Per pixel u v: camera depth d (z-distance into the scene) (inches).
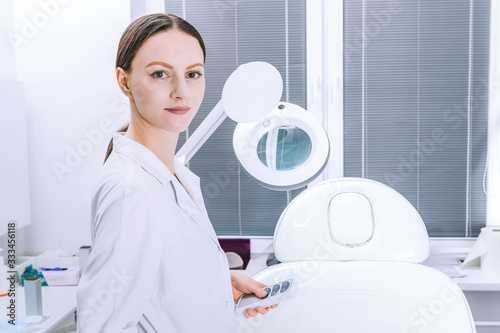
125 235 26.9
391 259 61.8
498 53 80.8
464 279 72.1
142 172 29.7
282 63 83.6
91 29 79.4
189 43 28.6
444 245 83.2
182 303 31.4
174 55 27.9
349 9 81.9
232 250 83.2
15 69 80.0
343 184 64.2
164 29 28.1
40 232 82.9
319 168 35.8
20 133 73.4
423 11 81.0
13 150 71.9
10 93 70.7
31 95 80.5
